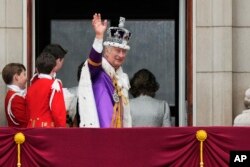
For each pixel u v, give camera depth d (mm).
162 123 41500
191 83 42594
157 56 45469
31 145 37438
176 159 37469
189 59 42656
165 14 45594
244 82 42750
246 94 41812
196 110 42500
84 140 37531
